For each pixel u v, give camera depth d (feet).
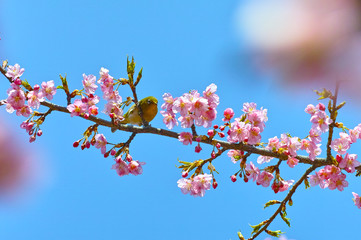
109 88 21.31
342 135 21.56
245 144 21.44
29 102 20.06
